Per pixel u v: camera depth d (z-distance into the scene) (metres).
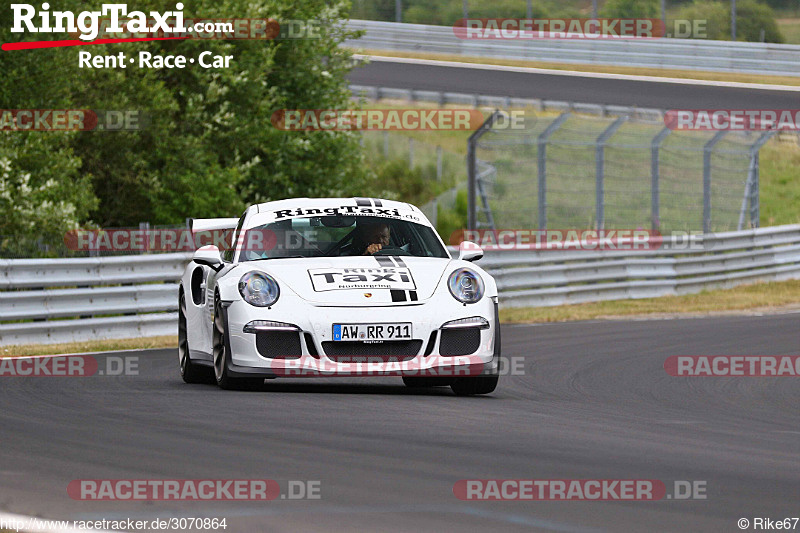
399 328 25.36
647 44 143.50
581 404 26.30
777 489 15.77
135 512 13.94
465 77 138.25
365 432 20.38
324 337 25.22
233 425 21.09
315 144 82.44
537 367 34.81
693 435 21.38
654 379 32.41
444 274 26.80
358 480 15.96
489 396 27.09
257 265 27.06
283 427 20.86
